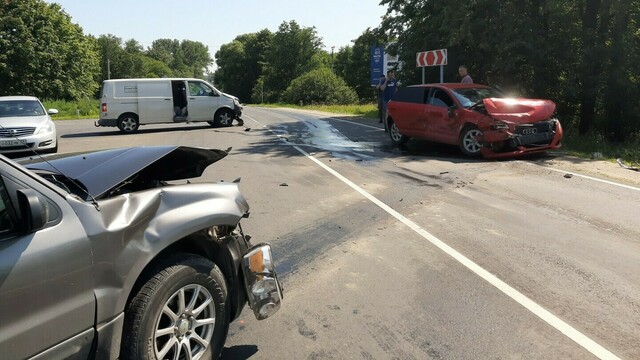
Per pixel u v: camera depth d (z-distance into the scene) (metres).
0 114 14.16
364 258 5.35
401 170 10.34
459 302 4.29
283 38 99.12
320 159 11.97
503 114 11.21
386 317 4.04
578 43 15.29
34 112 14.60
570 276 4.80
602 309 4.14
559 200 7.64
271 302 3.41
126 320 2.70
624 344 3.62
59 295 2.37
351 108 36.31
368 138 16.17
